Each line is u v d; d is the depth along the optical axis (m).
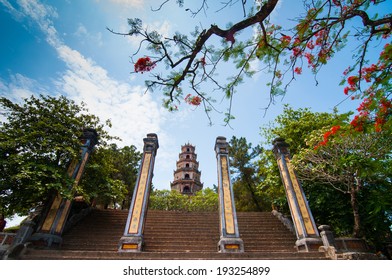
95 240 10.28
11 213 9.93
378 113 4.86
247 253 8.09
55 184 9.02
